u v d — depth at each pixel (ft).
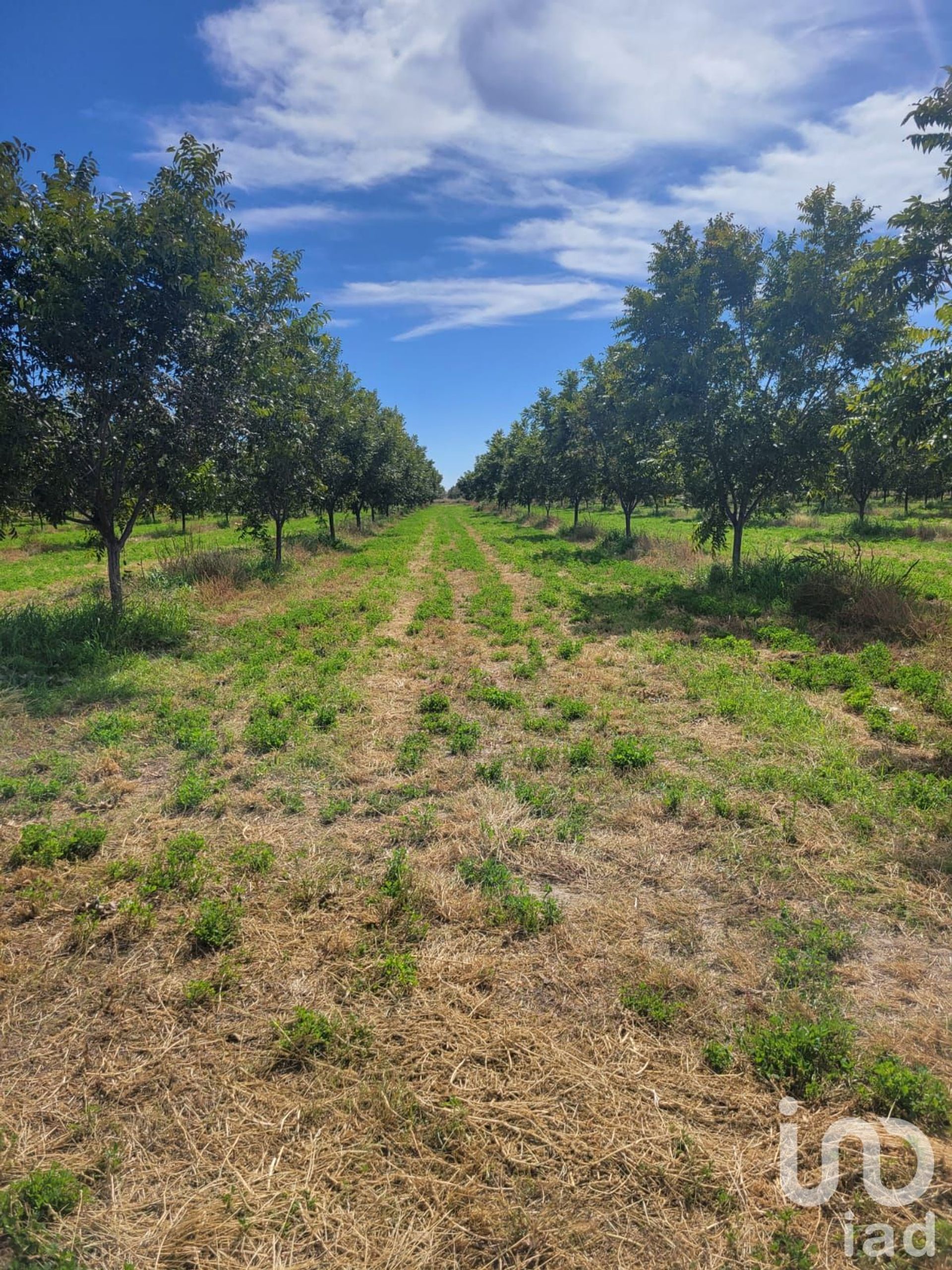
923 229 24.13
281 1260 6.96
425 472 252.42
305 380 55.77
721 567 49.57
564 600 45.09
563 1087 8.95
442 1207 7.45
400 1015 10.16
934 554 62.39
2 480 28.73
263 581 52.39
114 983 10.88
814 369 41.60
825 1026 9.53
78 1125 8.47
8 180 26.61
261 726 21.39
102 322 28.99
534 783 18.02
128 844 15.16
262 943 11.85
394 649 33.37
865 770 18.04
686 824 15.79
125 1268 6.78
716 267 42.16
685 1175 7.75
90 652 29.09
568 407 78.89
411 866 14.14
